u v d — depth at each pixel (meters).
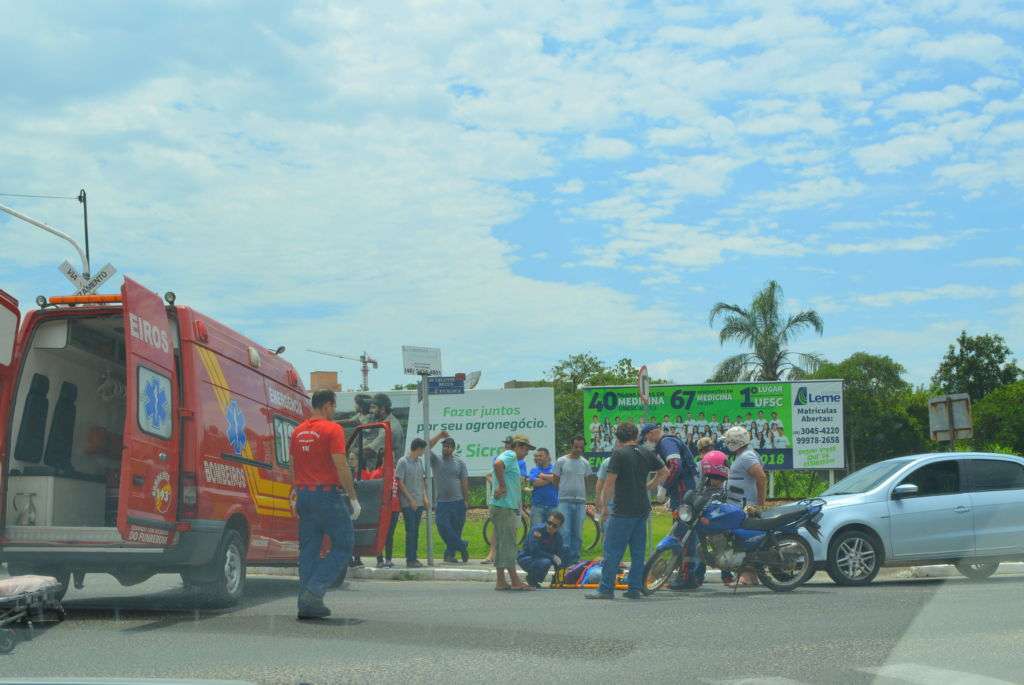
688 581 13.33
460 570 16.16
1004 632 7.11
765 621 9.40
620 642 8.33
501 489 13.59
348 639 8.60
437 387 17.66
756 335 55.47
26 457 10.79
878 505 13.76
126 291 9.81
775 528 12.81
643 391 18.28
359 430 15.05
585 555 19.47
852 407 66.94
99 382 11.71
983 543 12.41
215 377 11.23
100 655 7.88
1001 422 70.12
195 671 7.16
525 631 9.02
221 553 10.92
